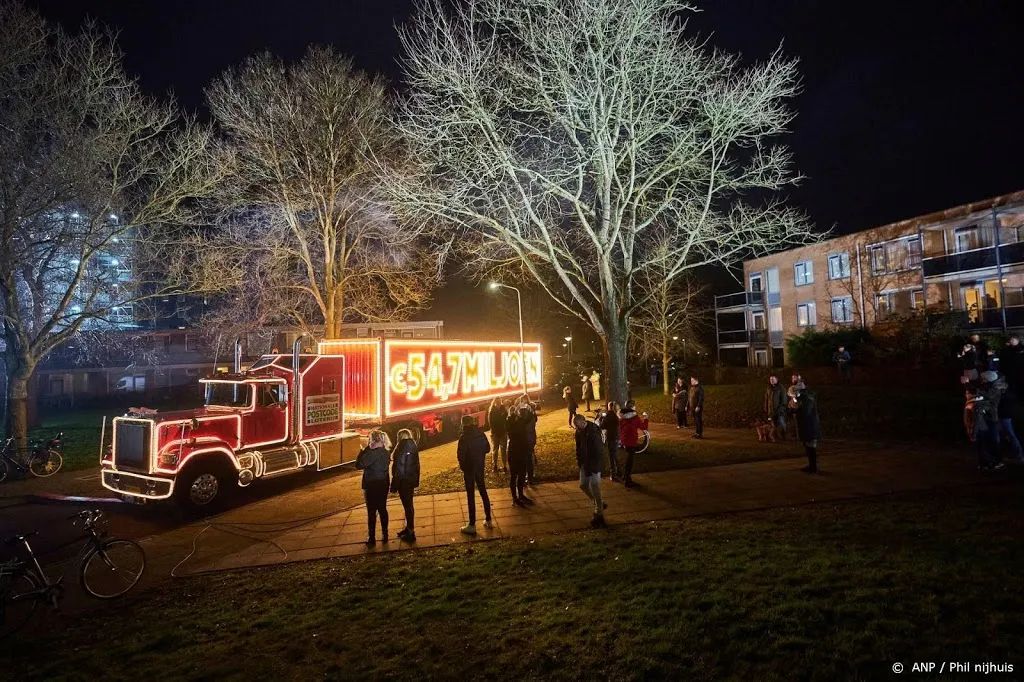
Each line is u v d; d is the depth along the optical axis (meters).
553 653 4.55
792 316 36.59
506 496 10.29
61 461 15.16
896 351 20.94
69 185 15.74
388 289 25.75
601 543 7.28
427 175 15.43
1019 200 23.70
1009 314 23.34
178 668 4.74
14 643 5.46
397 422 15.84
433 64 14.48
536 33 14.88
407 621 5.35
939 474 9.96
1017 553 5.91
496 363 21.69
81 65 16.36
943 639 4.29
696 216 15.76
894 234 29.48
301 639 5.13
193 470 10.73
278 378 12.70
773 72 14.07
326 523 9.26
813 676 3.96
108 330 24.83
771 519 7.88
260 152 21.03
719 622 4.82
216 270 19.61
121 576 6.74
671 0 14.46
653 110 15.02
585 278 16.97
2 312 17.73
